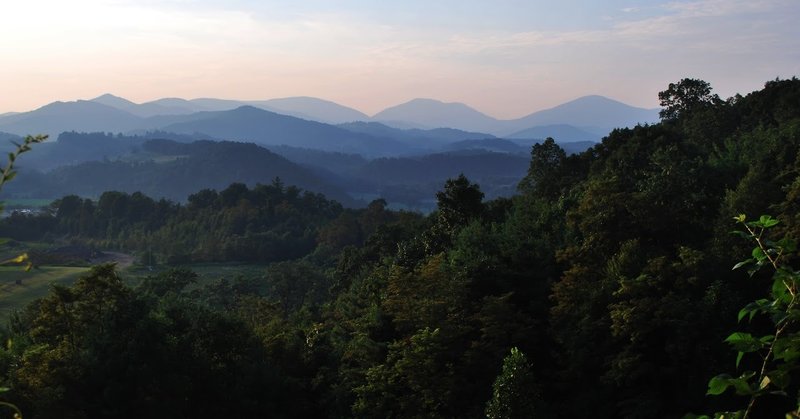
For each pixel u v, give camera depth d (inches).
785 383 146.1
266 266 4384.8
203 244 4707.2
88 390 1007.6
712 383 150.1
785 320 150.8
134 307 1117.1
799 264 893.8
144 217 5787.4
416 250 1856.5
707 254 1043.3
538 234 1515.7
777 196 1104.8
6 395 888.3
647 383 1001.5
